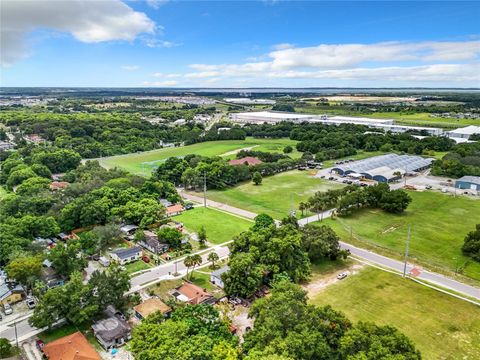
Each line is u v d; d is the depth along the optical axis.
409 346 54.84
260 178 183.38
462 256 105.06
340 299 84.38
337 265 100.94
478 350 68.00
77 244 104.25
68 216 123.88
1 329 75.38
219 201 159.88
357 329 58.00
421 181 184.62
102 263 104.12
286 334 59.53
